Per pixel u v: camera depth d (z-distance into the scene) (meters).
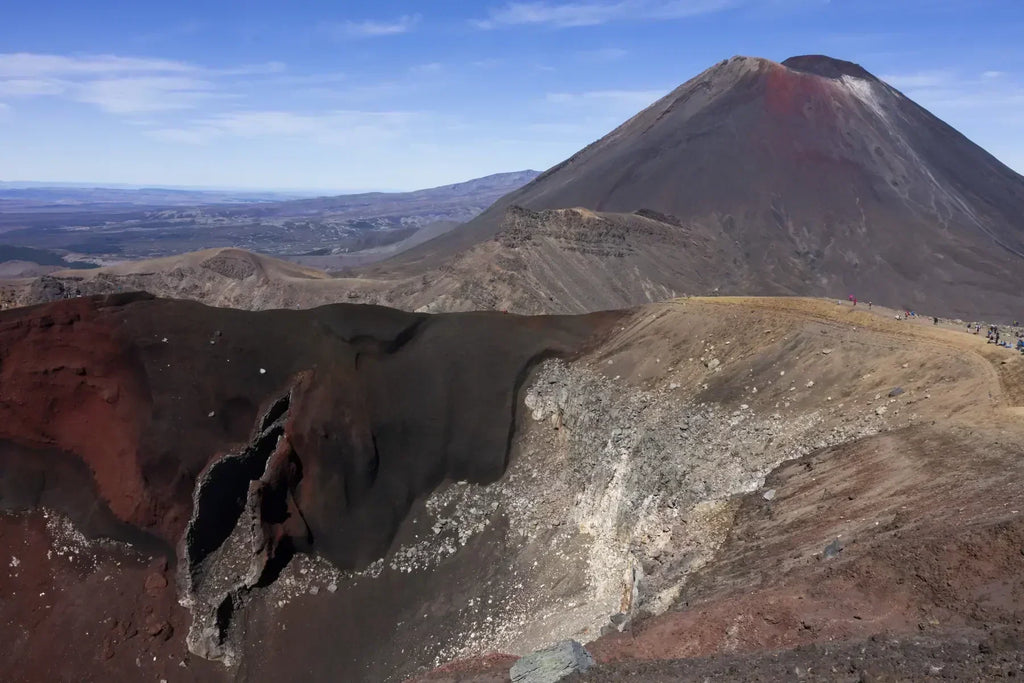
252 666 47.84
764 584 29.23
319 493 54.06
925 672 18.94
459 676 30.41
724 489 40.66
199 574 50.69
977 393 38.38
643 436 49.38
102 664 48.00
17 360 55.16
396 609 50.06
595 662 26.64
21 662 48.31
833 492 34.81
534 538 50.78
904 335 48.50
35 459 55.00
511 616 46.50
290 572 51.84
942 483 30.62
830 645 22.80
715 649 25.55
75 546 52.66
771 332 54.34
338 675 46.81
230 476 52.81
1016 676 17.39
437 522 54.22
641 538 41.97
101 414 55.06
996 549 24.19
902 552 26.23
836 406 44.22
